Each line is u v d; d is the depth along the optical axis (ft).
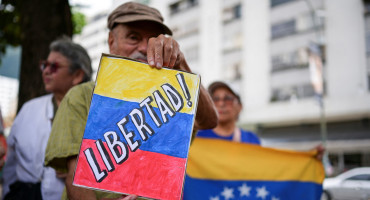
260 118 70.69
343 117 64.75
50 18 10.73
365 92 60.49
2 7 16.48
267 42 70.90
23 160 6.51
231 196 9.43
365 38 60.90
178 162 3.70
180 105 3.83
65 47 6.70
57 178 6.09
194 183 9.34
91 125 3.62
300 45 66.85
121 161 3.59
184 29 82.94
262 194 9.59
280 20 69.56
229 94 10.58
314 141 68.33
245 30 73.72
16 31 18.08
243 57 73.67
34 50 10.51
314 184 9.89
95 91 3.70
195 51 80.79
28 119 6.75
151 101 3.78
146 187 3.59
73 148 4.03
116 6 5.22
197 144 9.74
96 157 3.56
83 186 3.48
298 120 68.90
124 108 3.71
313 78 53.21
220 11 77.56
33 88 10.30
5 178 7.10
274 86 69.67
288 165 9.87
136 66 3.83
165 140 3.72
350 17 62.34
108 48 5.44
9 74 21.54
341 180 39.52
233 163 9.67
